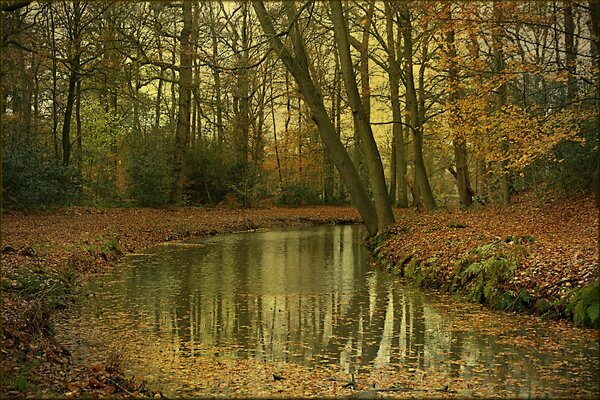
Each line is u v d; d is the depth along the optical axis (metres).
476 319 10.75
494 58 19.19
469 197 29.72
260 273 16.34
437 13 15.30
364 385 7.35
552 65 15.73
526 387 7.16
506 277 11.90
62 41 25.45
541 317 10.63
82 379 7.03
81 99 41.75
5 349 7.24
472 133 18.91
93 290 13.53
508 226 18.30
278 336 9.77
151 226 25.66
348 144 52.06
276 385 7.36
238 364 8.25
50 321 9.98
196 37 33.25
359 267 17.61
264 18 20.25
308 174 53.28
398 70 27.41
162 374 7.79
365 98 31.95
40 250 15.20
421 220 22.78
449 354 8.66
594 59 15.14
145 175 34.34
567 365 7.95
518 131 17.23
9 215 25.16
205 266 17.52
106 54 23.81
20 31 18.16
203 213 34.31
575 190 22.36
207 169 40.53
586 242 13.22
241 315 11.28
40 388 6.40
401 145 32.94
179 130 35.38
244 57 31.17
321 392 7.09
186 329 10.16
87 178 39.59
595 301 9.74
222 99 44.25
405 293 13.45
